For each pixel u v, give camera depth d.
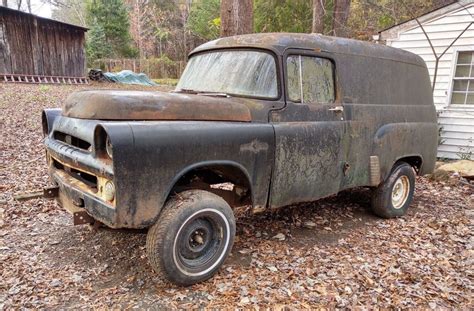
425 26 9.33
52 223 4.37
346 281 3.32
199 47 4.46
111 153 2.65
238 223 4.55
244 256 3.72
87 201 2.98
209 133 3.05
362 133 4.26
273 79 3.65
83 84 20.77
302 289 3.16
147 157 2.72
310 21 20.41
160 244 2.92
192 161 2.97
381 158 4.54
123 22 34.97
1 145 7.46
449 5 8.90
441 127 9.29
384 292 3.18
